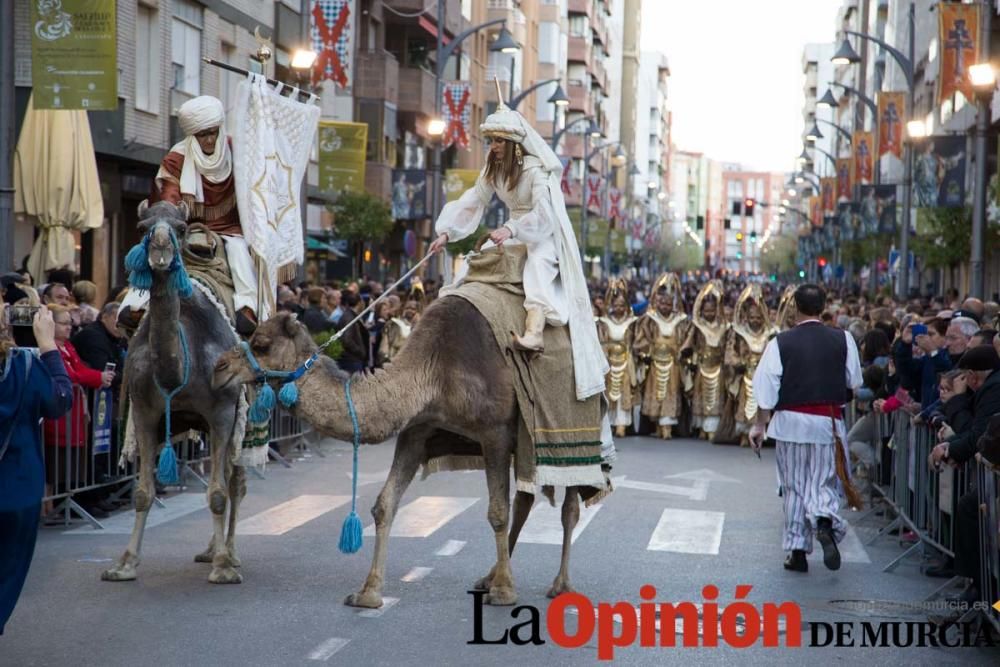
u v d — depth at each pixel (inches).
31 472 288.2
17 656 307.7
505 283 370.6
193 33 1206.3
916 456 462.0
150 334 378.0
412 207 1509.6
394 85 1898.4
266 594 375.9
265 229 427.2
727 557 450.0
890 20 3351.4
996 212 1435.8
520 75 3097.9
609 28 4724.4
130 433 400.8
